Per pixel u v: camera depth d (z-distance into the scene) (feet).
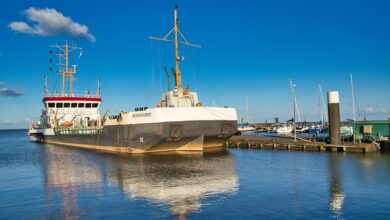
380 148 132.16
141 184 77.15
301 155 123.54
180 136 127.75
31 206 61.16
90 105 239.71
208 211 54.85
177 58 142.51
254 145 158.20
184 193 67.15
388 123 139.85
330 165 97.66
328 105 136.26
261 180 78.64
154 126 125.39
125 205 59.67
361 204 57.57
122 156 132.26
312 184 73.00
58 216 54.85
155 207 57.88
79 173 96.53
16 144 279.90
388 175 81.25
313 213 53.06
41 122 280.31
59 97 230.48
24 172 103.14
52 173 98.63
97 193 69.62
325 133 254.68
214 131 135.85
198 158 119.75
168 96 139.54
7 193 72.28
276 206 57.06
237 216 52.11
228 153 134.92
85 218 53.36
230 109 142.41
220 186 72.90
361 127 146.51
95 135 171.01
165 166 102.73
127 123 140.26
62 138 222.69
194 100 143.33
